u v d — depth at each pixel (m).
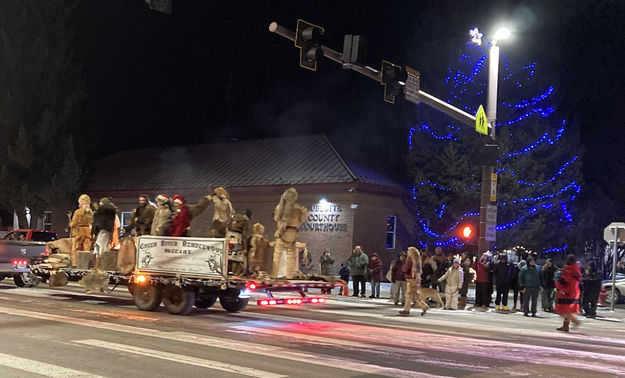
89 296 18.25
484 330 14.31
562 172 30.69
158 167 41.66
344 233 31.58
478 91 30.69
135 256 15.05
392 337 11.98
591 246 35.31
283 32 15.09
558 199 30.25
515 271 21.20
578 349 11.77
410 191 33.66
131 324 12.38
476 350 10.84
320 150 35.03
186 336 10.94
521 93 30.38
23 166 41.97
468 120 20.44
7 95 41.47
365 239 31.86
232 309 15.52
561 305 15.44
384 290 27.66
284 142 37.94
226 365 8.48
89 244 17.06
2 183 42.00
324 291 14.62
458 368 9.01
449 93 31.25
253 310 16.27
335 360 9.16
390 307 19.83
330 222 32.09
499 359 9.98
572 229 31.33
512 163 29.95
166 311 15.04
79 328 11.58
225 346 10.02
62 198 41.59
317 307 18.30
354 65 16.22
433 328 14.05
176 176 39.12
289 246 14.33
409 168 32.97
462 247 31.33
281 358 9.15
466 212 30.64
